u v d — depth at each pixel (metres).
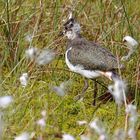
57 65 14.63
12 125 11.27
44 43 14.88
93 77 12.88
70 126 11.91
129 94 13.02
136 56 13.88
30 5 15.97
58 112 12.38
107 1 16.16
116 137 8.67
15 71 13.87
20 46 14.45
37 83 13.46
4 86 13.06
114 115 12.45
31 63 13.77
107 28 15.41
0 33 14.88
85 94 13.66
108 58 12.67
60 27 14.95
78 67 13.02
